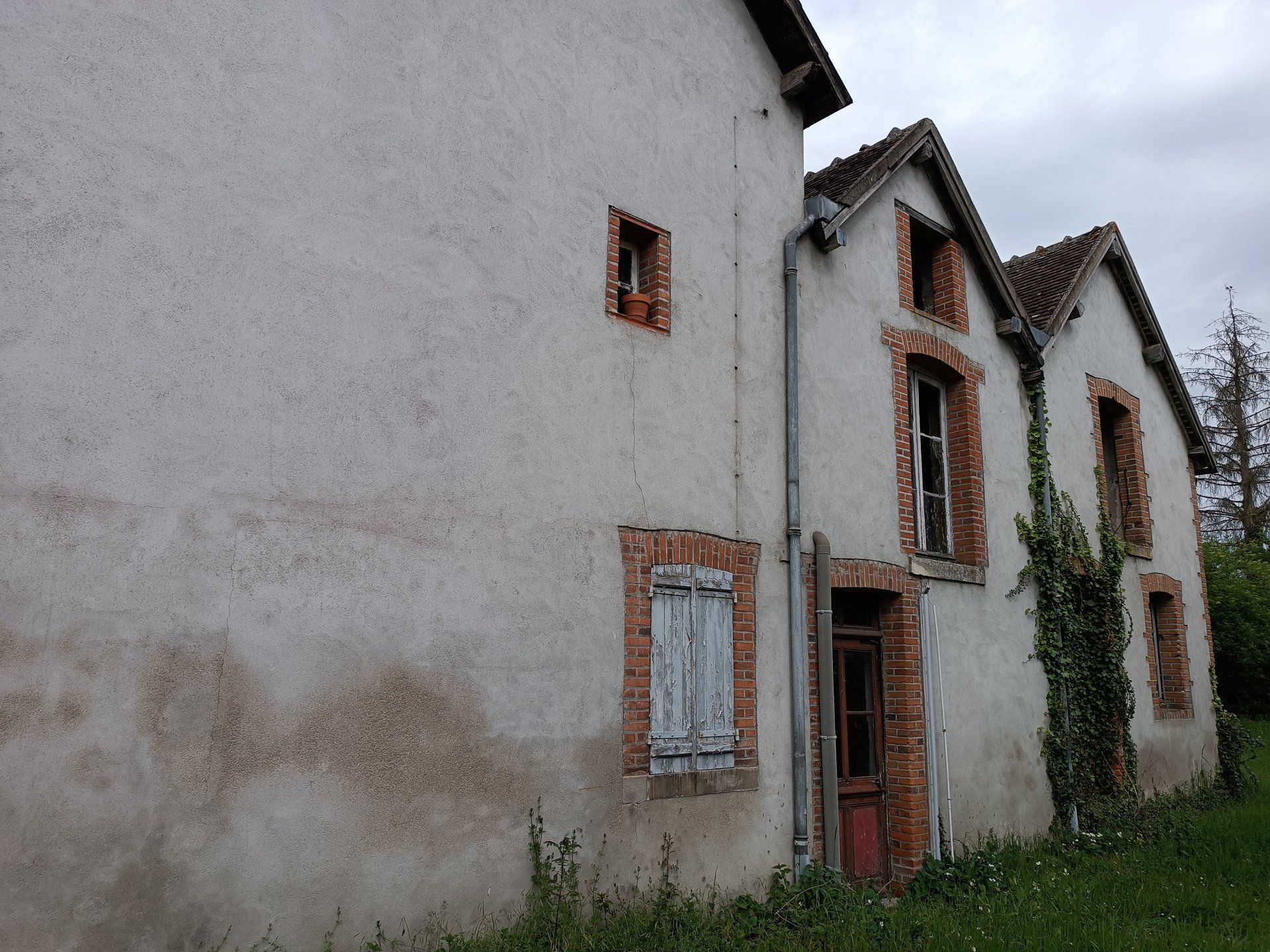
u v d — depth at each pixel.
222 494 4.66
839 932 6.11
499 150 6.12
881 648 8.44
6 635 4.02
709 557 6.82
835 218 8.29
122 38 4.68
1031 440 10.64
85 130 4.52
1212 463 14.90
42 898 3.93
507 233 6.06
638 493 6.48
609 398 6.44
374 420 5.25
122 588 4.32
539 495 5.91
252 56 5.11
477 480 5.62
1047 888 7.47
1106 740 10.44
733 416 7.29
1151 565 12.77
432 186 5.74
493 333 5.87
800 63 8.42
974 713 8.88
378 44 5.64
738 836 6.60
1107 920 6.53
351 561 5.04
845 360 8.42
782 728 7.11
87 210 4.47
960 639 8.93
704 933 5.70
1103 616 10.83
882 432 8.64
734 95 7.97
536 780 5.57
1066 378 11.63
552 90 6.54
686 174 7.38
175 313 4.66
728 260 7.55
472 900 5.19
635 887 5.93
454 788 5.21
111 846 4.12
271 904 4.50
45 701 4.06
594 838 5.79
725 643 6.83
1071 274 12.29
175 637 4.42
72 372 4.33
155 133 4.72
